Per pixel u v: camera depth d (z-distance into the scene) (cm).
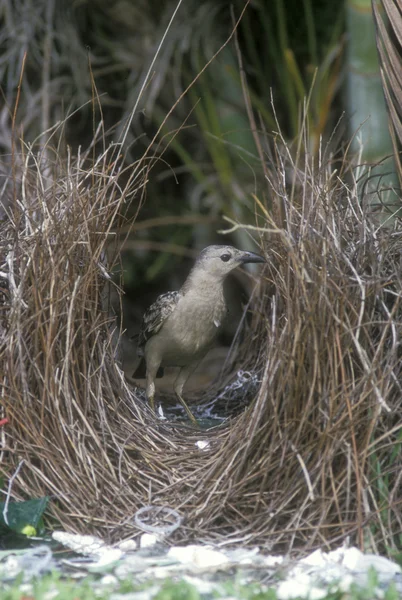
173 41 1539
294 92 1541
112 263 908
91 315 834
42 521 709
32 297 780
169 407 1109
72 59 1548
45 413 762
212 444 837
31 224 830
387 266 779
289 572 620
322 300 691
